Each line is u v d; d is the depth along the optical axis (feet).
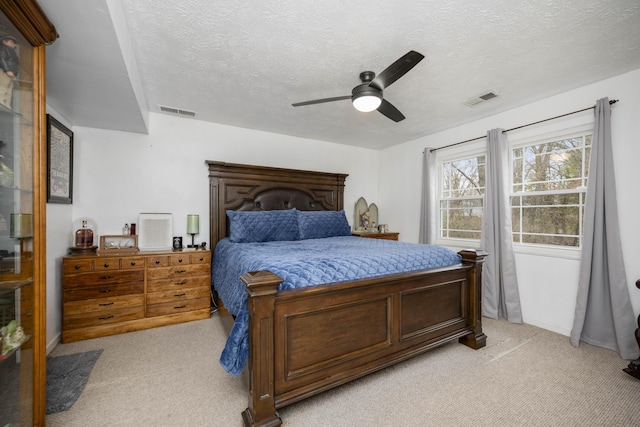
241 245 9.34
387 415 5.01
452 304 7.38
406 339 6.39
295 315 4.95
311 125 12.07
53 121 7.72
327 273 5.57
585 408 5.19
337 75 7.77
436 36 6.03
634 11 5.24
